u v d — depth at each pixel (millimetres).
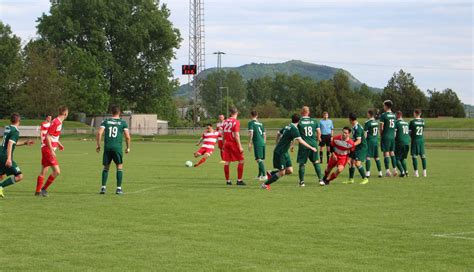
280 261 9242
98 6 97312
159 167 28688
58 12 96562
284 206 14992
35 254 9703
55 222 12641
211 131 28750
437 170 26750
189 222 12625
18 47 101250
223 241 10688
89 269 8773
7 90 96062
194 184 20656
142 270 8719
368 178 22922
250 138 22156
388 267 8898
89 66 93562
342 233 11422
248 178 23047
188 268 8828
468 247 10227
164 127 88438
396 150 23453
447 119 81688
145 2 102250
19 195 17375
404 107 104312
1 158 16578
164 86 102812
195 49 105188
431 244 10453
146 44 101938
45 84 87688
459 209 14531
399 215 13578
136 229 11836
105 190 17906
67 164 30344
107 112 101312
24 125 81875
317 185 20266
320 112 110062
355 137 20359
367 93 162000
